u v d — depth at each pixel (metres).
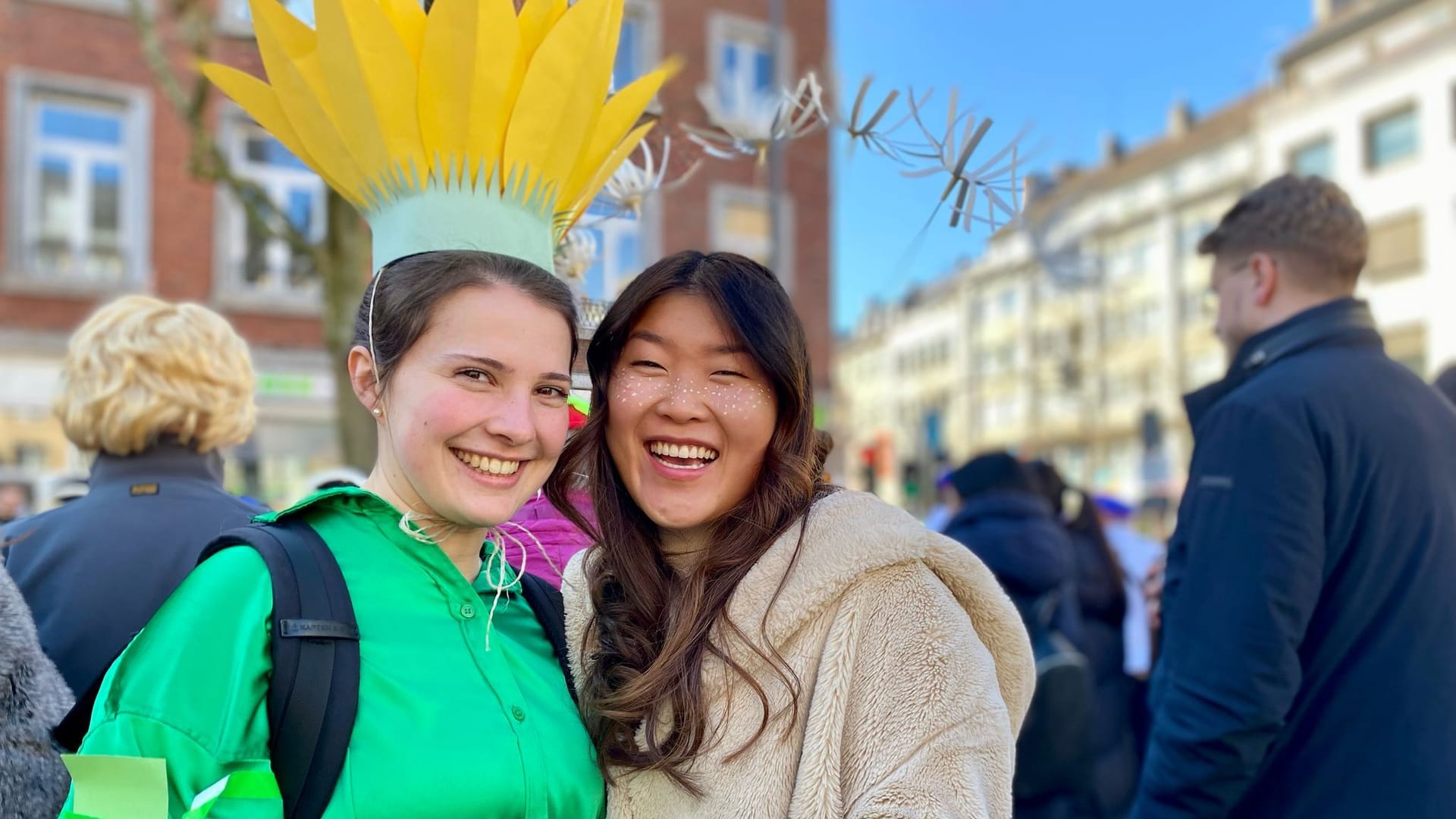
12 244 9.98
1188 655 1.65
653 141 1.98
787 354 1.29
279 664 1.05
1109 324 34.03
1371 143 21.16
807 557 1.23
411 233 1.25
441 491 1.16
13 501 8.18
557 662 1.36
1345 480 1.60
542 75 1.27
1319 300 1.78
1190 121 33.75
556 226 1.41
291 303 11.02
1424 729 1.54
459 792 1.08
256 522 1.18
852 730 1.16
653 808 1.23
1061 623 2.98
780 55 9.40
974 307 41.16
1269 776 1.64
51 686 1.24
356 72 1.21
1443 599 1.58
